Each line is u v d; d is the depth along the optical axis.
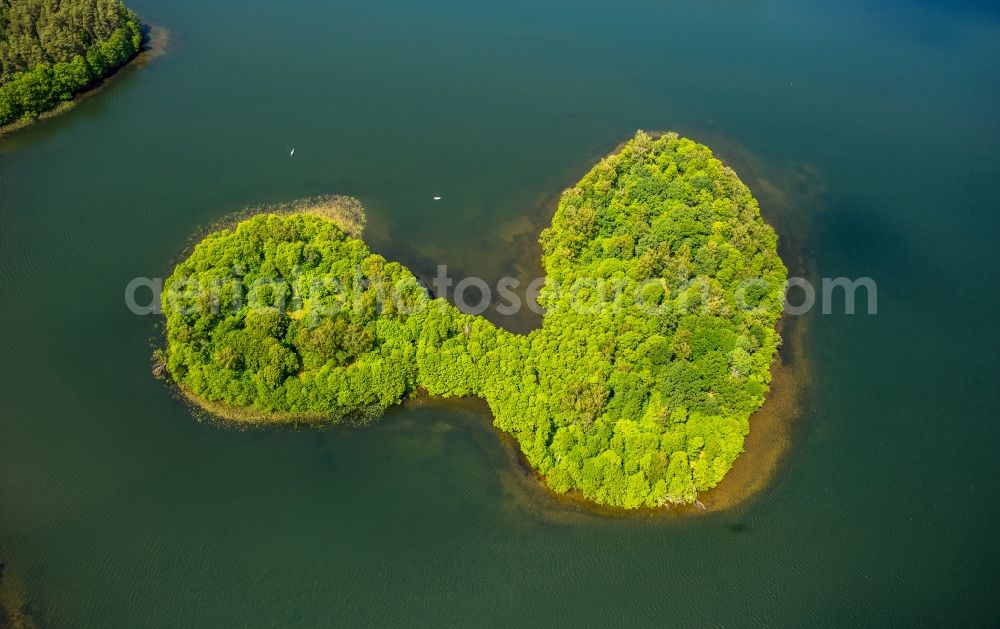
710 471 172.50
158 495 166.75
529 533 165.75
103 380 186.00
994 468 184.75
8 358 189.12
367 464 175.75
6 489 165.25
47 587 151.88
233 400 179.38
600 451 171.12
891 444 188.25
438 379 183.25
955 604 158.75
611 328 189.62
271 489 169.62
